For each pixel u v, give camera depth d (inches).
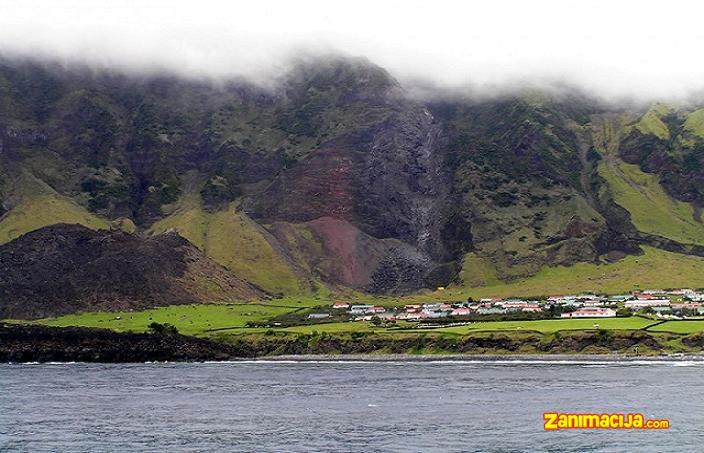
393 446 7490.2
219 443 7800.2
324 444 7662.4
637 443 7401.6
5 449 7637.8
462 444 7509.8
